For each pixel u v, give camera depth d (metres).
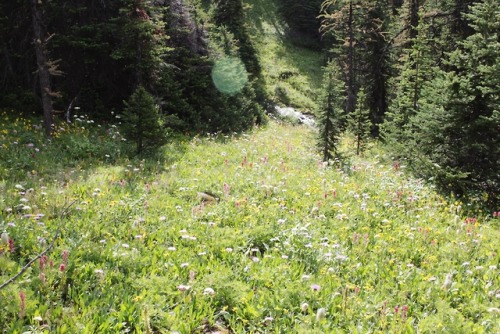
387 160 16.95
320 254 7.46
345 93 32.78
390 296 6.40
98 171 12.24
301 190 11.36
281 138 22.72
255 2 58.78
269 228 8.27
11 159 12.03
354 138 22.14
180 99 20.94
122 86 20.22
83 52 18.66
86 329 4.73
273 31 54.41
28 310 4.93
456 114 12.38
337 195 11.10
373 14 31.72
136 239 7.41
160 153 15.17
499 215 10.47
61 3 17.95
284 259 7.18
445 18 25.45
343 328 5.48
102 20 19.11
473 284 6.96
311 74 47.19
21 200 8.34
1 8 16.84
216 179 12.14
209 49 24.19
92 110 19.25
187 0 24.03
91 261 6.35
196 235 7.85
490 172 12.41
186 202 9.95
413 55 20.72
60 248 6.45
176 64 22.45
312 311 5.69
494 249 8.60
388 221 9.38
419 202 11.19
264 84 39.28
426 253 8.03
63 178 11.18
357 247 7.95
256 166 13.80
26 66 17.78
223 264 6.82
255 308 5.59
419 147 13.50
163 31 19.66
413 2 27.64
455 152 12.80
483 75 11.99
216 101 23.09
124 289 5.70
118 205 9.04
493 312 6.03
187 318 5.29
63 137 15.16
